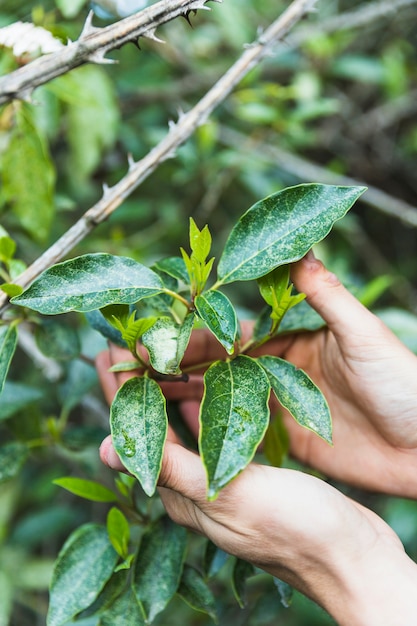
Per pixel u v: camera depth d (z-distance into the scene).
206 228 0.52
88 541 0.60
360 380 0.61
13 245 0.59
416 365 0.59
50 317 0.65
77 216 1.17
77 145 0.88
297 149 1.35
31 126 0.69
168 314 0.58
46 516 1.06
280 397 0.53
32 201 0.71
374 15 1.03
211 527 0.54
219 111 1.17
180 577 0.58
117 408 0.51
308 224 0.52
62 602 0.57
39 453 0.75
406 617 0.52
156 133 1.04
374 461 0.68
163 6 0.52
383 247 1.58
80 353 0.66
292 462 0.76
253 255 0.53
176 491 0.52
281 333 0.61
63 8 0.73
